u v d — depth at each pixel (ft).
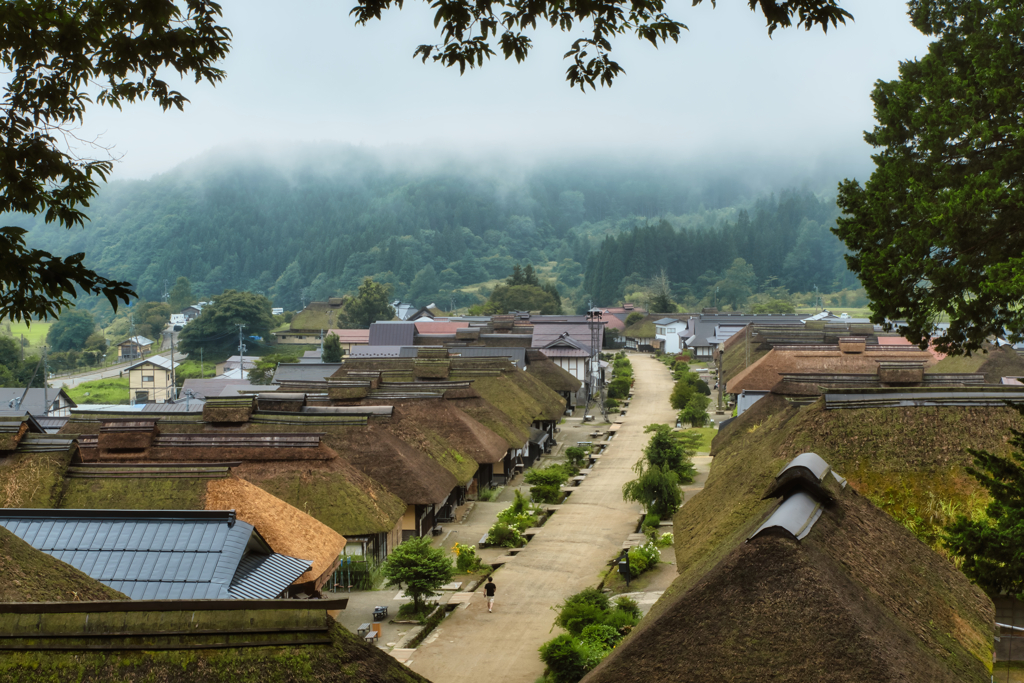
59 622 33.35
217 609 34.14
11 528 65.51
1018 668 54.24
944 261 52.21
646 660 35.91
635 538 128.57
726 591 36.76
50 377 449.06
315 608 34.63
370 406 141.18
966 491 64.13
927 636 40.06
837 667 33.04
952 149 58.54
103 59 34.86
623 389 315.78
